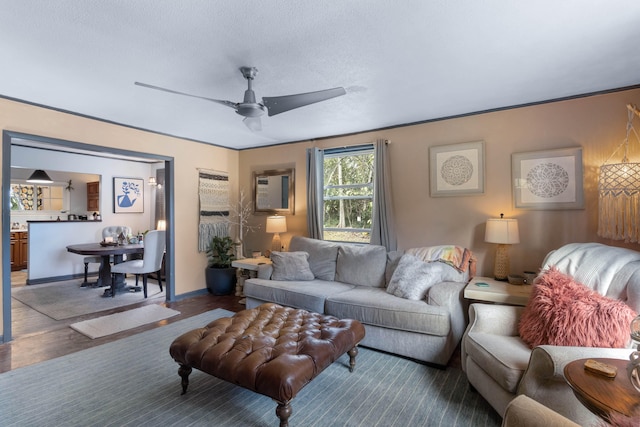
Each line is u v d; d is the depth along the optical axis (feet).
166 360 9.21
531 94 10.02
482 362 6.70
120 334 11.14
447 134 12.17
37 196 25.75
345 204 15.06
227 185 17.98
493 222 10.30
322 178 15.42
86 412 6.81
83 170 21.06
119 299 15.51
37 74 8.51
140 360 9.19
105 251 15.74
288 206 16.62
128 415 6.73
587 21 6.17
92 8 5.70
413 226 12.87
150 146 14.40
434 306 9.13
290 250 14.73
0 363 8.99
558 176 10.27
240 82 9.03
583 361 4.96
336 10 5.82
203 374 8.44
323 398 7.40
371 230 13.55
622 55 7.55
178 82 9.04
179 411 6.89
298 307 11.14
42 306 14.29
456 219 11.99
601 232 9.30
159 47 7.11
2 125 10.30
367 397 7.45
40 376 8.28
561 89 9.64
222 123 13.23
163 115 12.16
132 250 16.76
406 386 7.93
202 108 11.31
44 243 19.25
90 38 6.73
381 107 11.17
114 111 11.71
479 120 11.57
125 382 8.02
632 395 4.00
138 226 23.97
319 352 6.66
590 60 7.80
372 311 9.64
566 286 6.82
